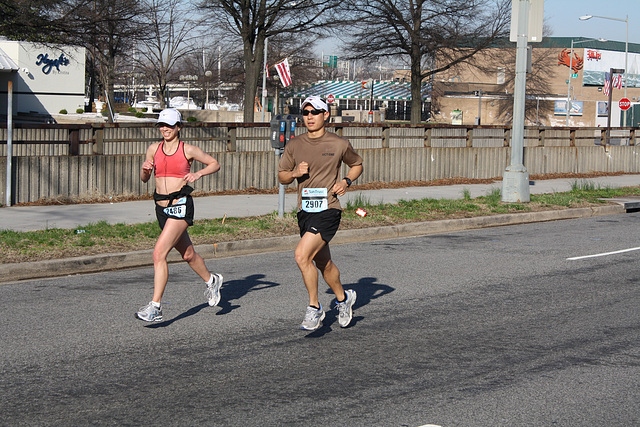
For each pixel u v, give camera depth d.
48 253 9.73
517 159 17.12
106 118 44.91
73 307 7.64
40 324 6.96
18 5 26.42
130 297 8.12
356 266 10.27
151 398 5.04
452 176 22.81
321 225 6.39
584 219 16.19
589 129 27.52
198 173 6.77
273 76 62.38
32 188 14.50
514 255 11.28
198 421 4.62
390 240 12.78
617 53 91.31
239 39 41.16
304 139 6.43
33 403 4.93
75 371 5.61
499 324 7.19
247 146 18.64
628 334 6.85
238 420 4.65
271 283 8.98
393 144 21.91
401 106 78.81
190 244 7.14
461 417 4.75
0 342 6.36
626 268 10.27
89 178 15.31
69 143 15.18
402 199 16.84
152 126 16.70
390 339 6.61
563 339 6.66
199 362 5.86
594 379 5.55
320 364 5.84
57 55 46.62
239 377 5.50
